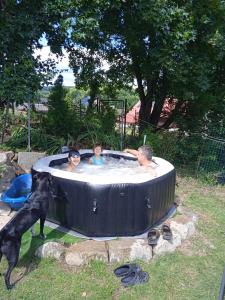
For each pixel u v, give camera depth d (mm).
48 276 2344
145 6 4238
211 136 5598
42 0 4230
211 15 4715
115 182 2672
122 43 5906
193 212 3607
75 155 3389
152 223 2959
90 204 2674
